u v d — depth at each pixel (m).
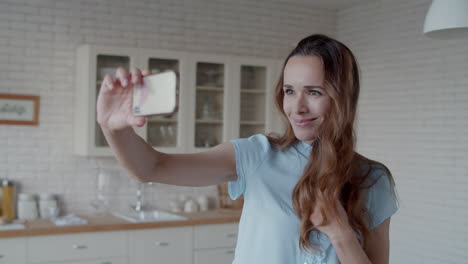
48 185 4.86
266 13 5.79
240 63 5.28
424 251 5.11
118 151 1.20
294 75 1.48
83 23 4.95
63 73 4.89
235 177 1.59
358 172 1.61
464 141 4.77
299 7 5.96
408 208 5.29
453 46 4.88
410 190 5.27
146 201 5.25
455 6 2.82
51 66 4.85
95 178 5.04
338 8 6.11
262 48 5.77
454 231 4.84
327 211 1.42
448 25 2.82
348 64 1.50
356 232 1.57
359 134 5.88
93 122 4.64
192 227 4.72
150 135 4.86
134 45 5.16
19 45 4.73
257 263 1.52
